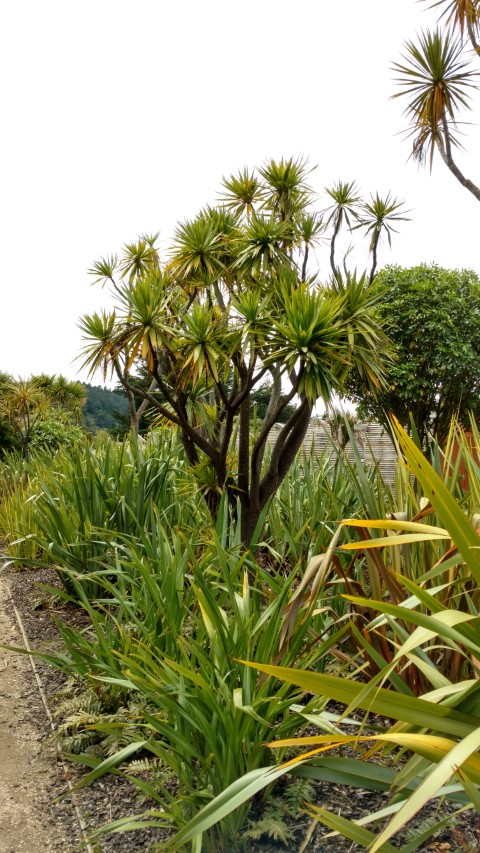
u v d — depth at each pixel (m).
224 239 6.34
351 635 2.77
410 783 1.60
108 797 2.59
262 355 5.33
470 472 2.24
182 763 2.37
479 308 15.21
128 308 5.28
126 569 4.78
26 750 3.06
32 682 3.94
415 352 14.95
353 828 1.46
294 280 5.63
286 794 2.28
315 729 2.81
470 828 2.00
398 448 2.42
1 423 17.36
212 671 2.32
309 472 5.72
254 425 6.68
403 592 2.37
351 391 13.76
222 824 2.06
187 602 3.38
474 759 1.22
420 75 7.08
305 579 1.82
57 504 5.89
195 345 5.25
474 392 14.76
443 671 2.44
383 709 1.29
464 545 1.32
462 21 6.94
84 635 4.53
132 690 3.28
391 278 15.33
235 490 5.60
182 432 5.91
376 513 2.64
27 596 5.99
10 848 2.27
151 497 5.58
